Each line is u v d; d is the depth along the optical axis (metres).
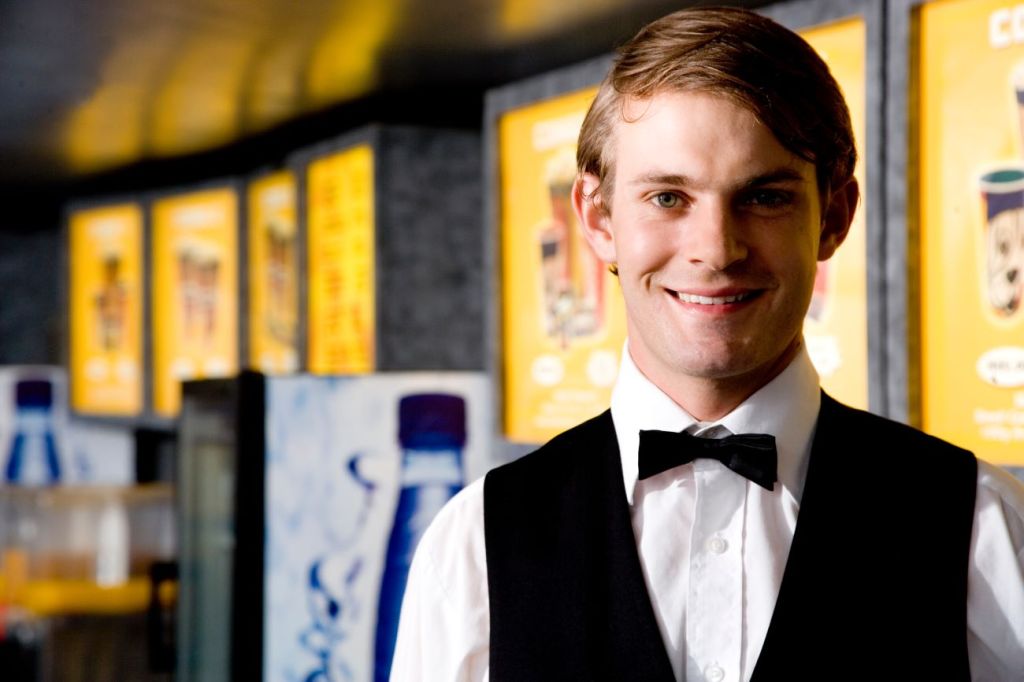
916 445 1.28
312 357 3.44
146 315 4.31
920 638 1.18
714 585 1.21
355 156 3.23
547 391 2.47
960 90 1.79
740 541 1.22
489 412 2.57
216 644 2.72
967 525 1.22
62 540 4.09
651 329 1.19
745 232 1.14
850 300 1.95
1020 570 1.20
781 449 1.25
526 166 2.51
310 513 2.56
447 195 3.22
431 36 2.53
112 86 3.02
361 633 2.51
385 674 2.49
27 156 3.98
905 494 1.24
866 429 1.29
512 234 2.55
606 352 2.34
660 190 1.15
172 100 3.17
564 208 2.41
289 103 3.19
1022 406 1.74
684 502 1.25
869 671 1.17
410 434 2.51
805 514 1.22
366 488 2.52
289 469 2.57
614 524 1.26
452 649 1.33
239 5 2.32
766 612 1.20
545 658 1.23
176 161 4.08
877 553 1.21
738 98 1.12
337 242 3.32
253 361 3.86
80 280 4.64
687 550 1.24
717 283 1.13
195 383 2.88
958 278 1.81
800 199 1.16
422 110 3.24
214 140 3.71
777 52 1.15
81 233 4.62
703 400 1.24
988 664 1.20
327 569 2.54
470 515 1.36
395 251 3.16
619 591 1.23
